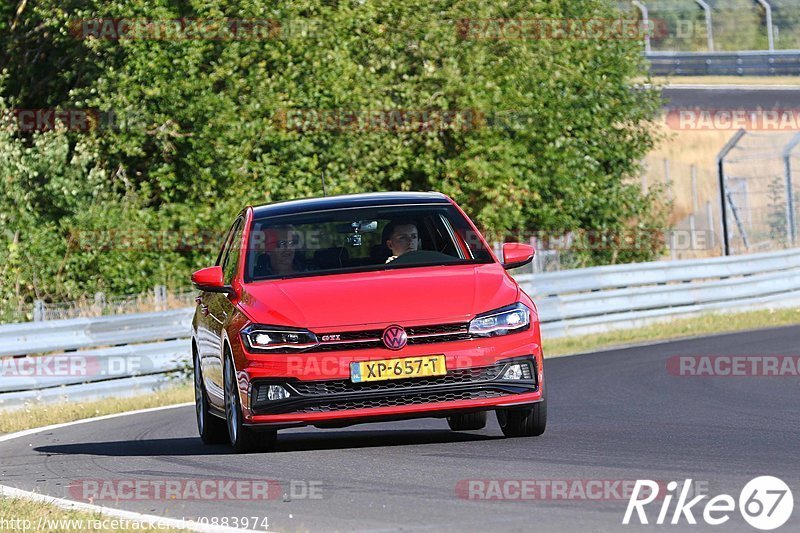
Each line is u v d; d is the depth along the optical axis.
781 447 26.52
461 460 26.25
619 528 18.67
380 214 31.58
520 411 29.14
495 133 86.56
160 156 80.31
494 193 84.44
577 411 36.19
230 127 76.69
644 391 41.09
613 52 92.31
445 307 27.69
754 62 171.50
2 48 85.25
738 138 86.31
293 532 19.70
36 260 73.31
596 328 69.88
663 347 57.88
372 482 24.02
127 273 75.06
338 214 31.72
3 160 73.56
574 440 28.78
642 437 29.05
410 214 31.58
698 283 75.00
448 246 31.12
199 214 76.50
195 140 77.25
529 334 28.02
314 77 79.62
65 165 75.50
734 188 135.50
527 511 20.31
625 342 63.41
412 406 27.06
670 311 73.31
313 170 79.88
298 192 78.56
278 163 80.06
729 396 38.16
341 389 27.14
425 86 85.12
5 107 77.69
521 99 85.62
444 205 32.22
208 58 79.19
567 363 54.38
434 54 84.94
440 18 86.88
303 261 30.62
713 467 23.94
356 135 81.19
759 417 32.47
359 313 27.55
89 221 74.50
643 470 23.88
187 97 76.62
